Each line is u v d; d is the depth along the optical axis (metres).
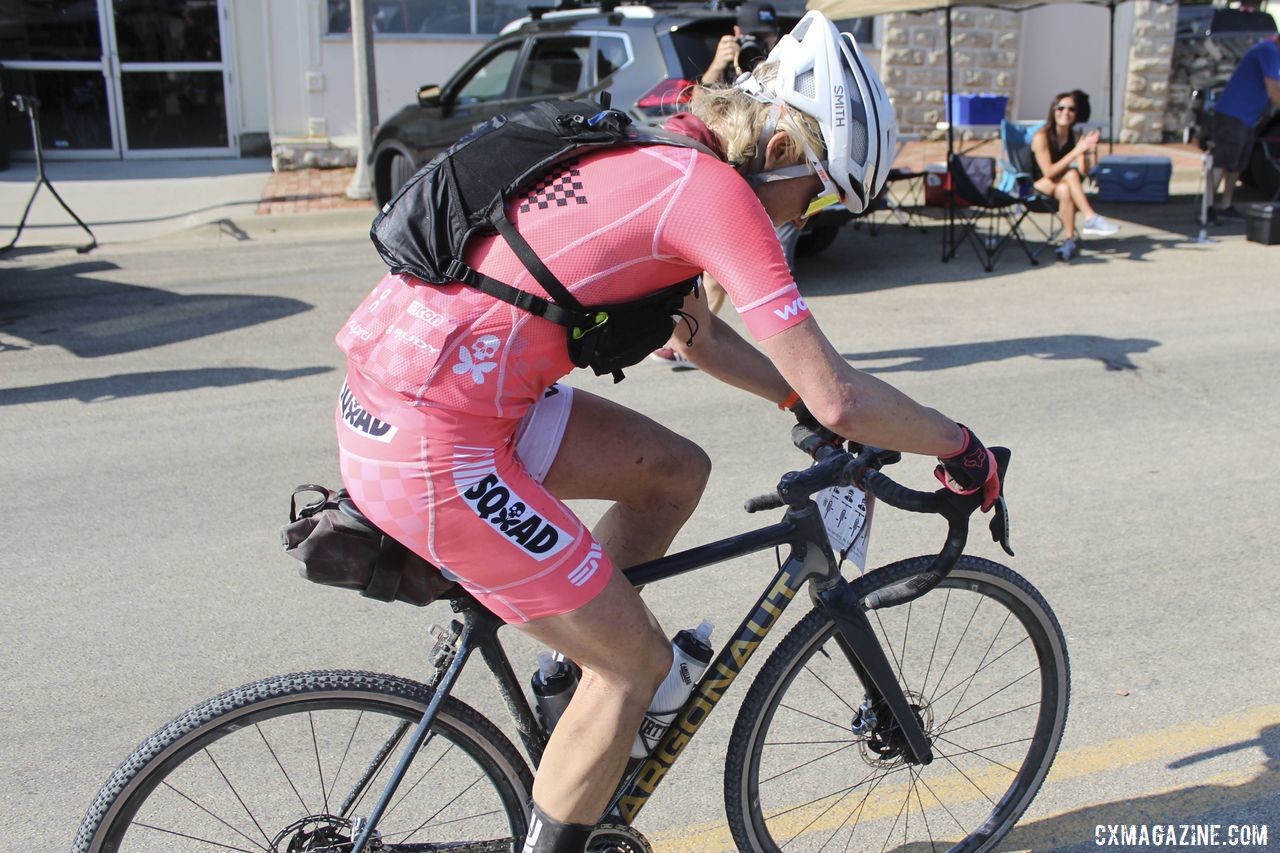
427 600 1.98
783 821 2.63
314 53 11.70
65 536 4.03
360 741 2.81
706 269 1.76
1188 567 3.74
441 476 1.79
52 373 5.91
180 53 12.28
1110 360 5.95
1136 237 9.23
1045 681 2.46
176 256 8.72
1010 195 8.15
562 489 2.14
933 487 4.44
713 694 2.17
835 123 1.85
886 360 6.00
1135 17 13.41
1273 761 2.76
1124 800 2.66
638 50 7.44
